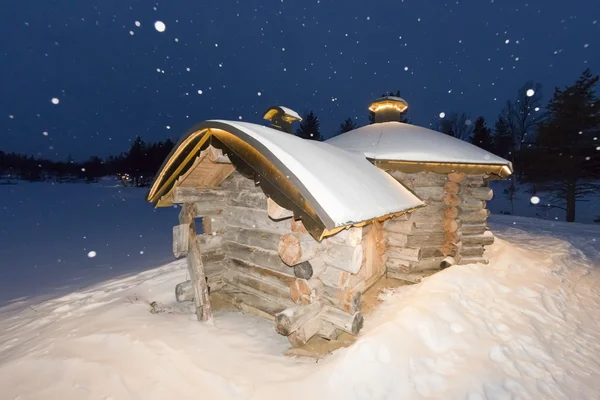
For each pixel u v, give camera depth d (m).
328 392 2.91
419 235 6.03
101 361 3.18
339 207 2.95
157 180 4.30
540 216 22.67
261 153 3.11
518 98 32.66
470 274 5.36
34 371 3.09
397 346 3.40
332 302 3.83
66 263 9.48
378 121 8.52
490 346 3.67
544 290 5.34
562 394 3.12
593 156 19.36
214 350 3.46
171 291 5.43
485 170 5.96
